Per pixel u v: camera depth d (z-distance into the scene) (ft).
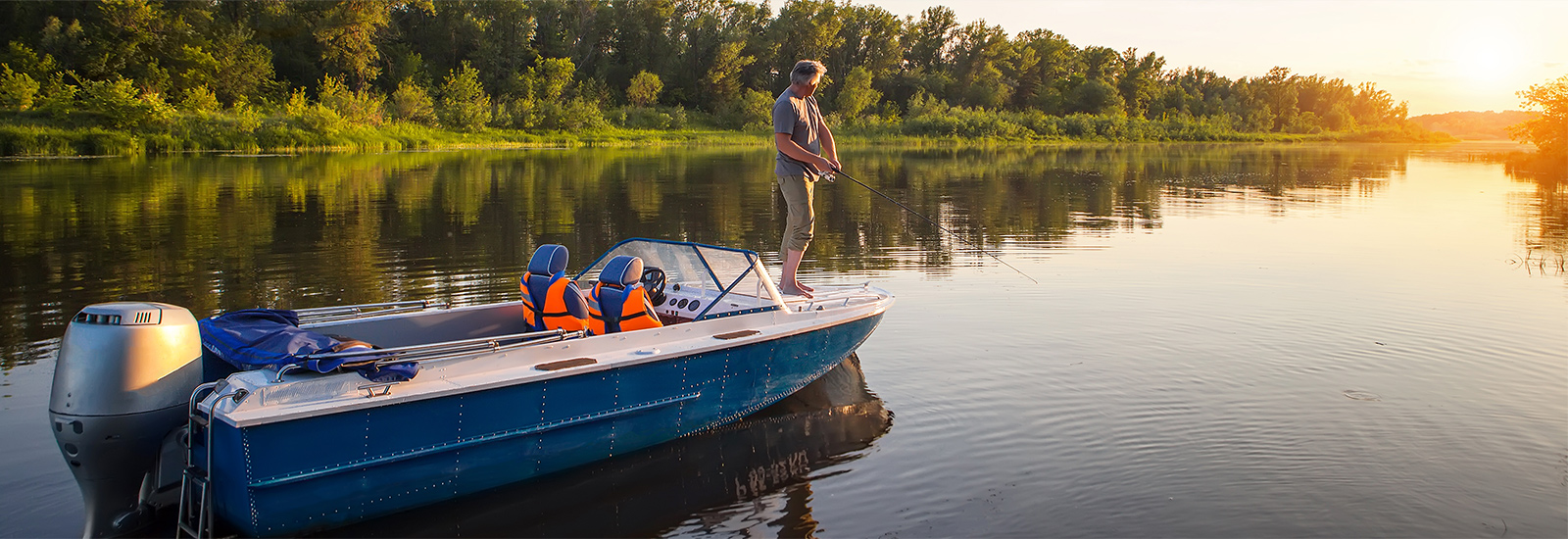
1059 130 267.80
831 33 279.08
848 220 46.42
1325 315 23.82
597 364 13.39
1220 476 13.60
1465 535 11.80
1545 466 13.94
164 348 11.34
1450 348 20.58
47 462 13.39
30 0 157.89
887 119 260.83
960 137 234.58
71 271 28.12
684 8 266.77
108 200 49.73
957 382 18.11
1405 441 14.92
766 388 16.29
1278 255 34.86
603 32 261.44
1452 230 43.86
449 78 197.57
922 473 13.88
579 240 37.32
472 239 36.88
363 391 11.43
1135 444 14.87
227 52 163.02
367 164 90.17
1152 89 353.92
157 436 11.45
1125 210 54.03
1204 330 22.13
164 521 11.86
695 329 15.16
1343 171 107.24
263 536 11.04
